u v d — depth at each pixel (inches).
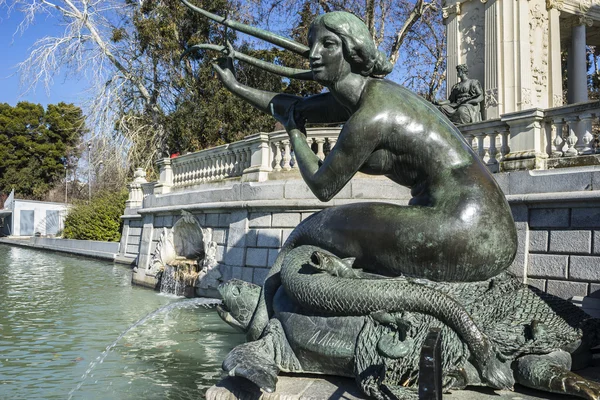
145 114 1186.6
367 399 155.6
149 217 695.1
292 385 169.9
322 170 185.0
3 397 230.2
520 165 371.6
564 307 184.2
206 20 1066.1
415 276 171.3
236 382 177.6
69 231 1322.6
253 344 181.3
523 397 154.3
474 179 169.8
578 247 303.7
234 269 492.4
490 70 679.7
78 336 354.6
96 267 871.1
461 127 421.1
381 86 182.1
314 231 189.8
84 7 1095.0
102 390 239.1
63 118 2358.5
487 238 164.7
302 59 1051.9
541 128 372.2
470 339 155.3
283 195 456.4
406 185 187.5
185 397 228.2
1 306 476.7
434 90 1181.7
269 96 221.0
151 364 282.8
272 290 203.2
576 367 186.1
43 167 2301.9
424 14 1103.6
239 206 487.8
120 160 1163.9
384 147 178.9
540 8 696.4
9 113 2311.8
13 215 1882.4
